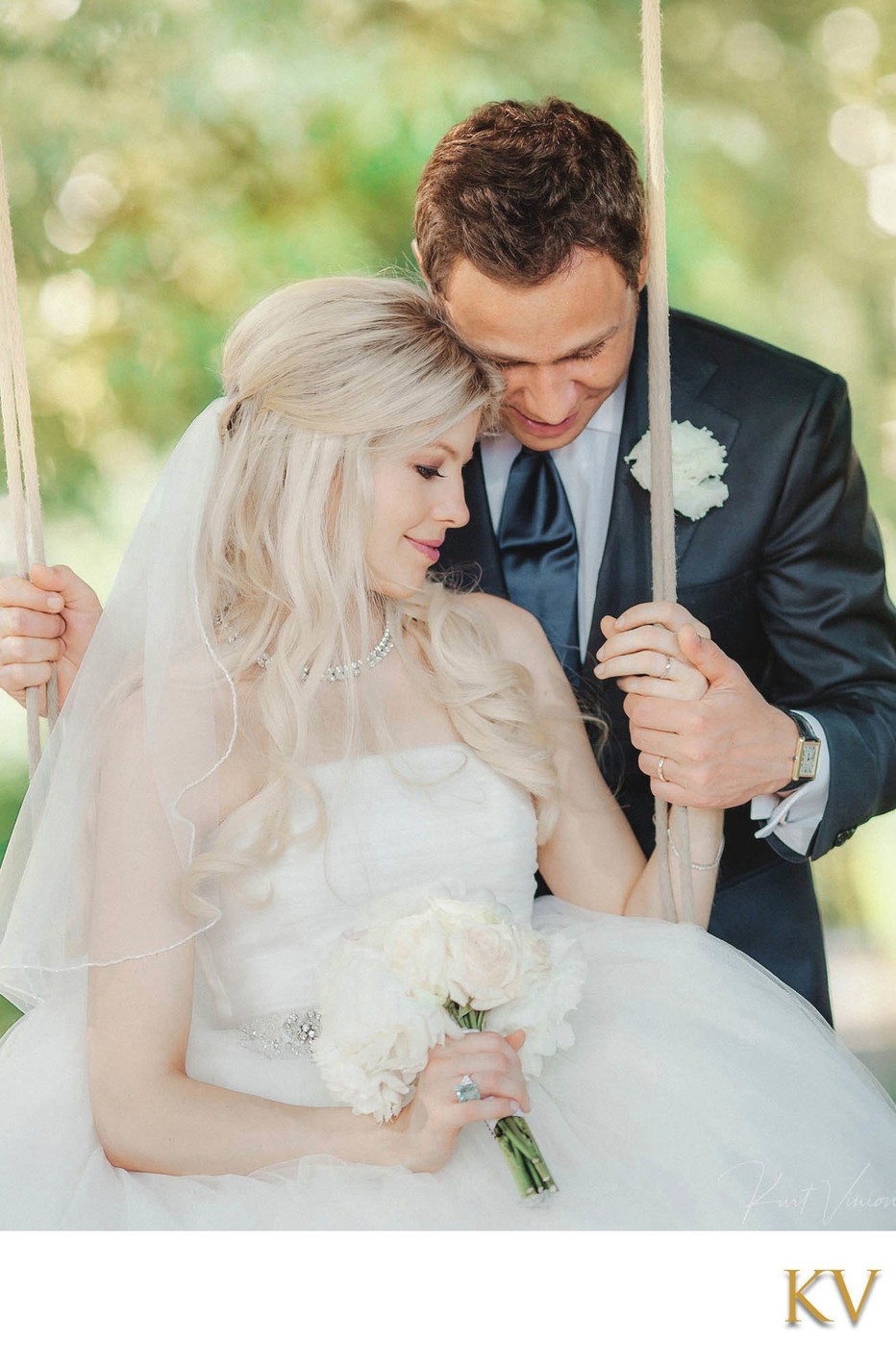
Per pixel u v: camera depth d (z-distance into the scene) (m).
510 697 2.07
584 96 4.41
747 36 4.62
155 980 1.77
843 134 4.66
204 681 1.88
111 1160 1.74
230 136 4.35
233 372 2.00
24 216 4.37
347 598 1.98
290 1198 1.64
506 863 2.00
